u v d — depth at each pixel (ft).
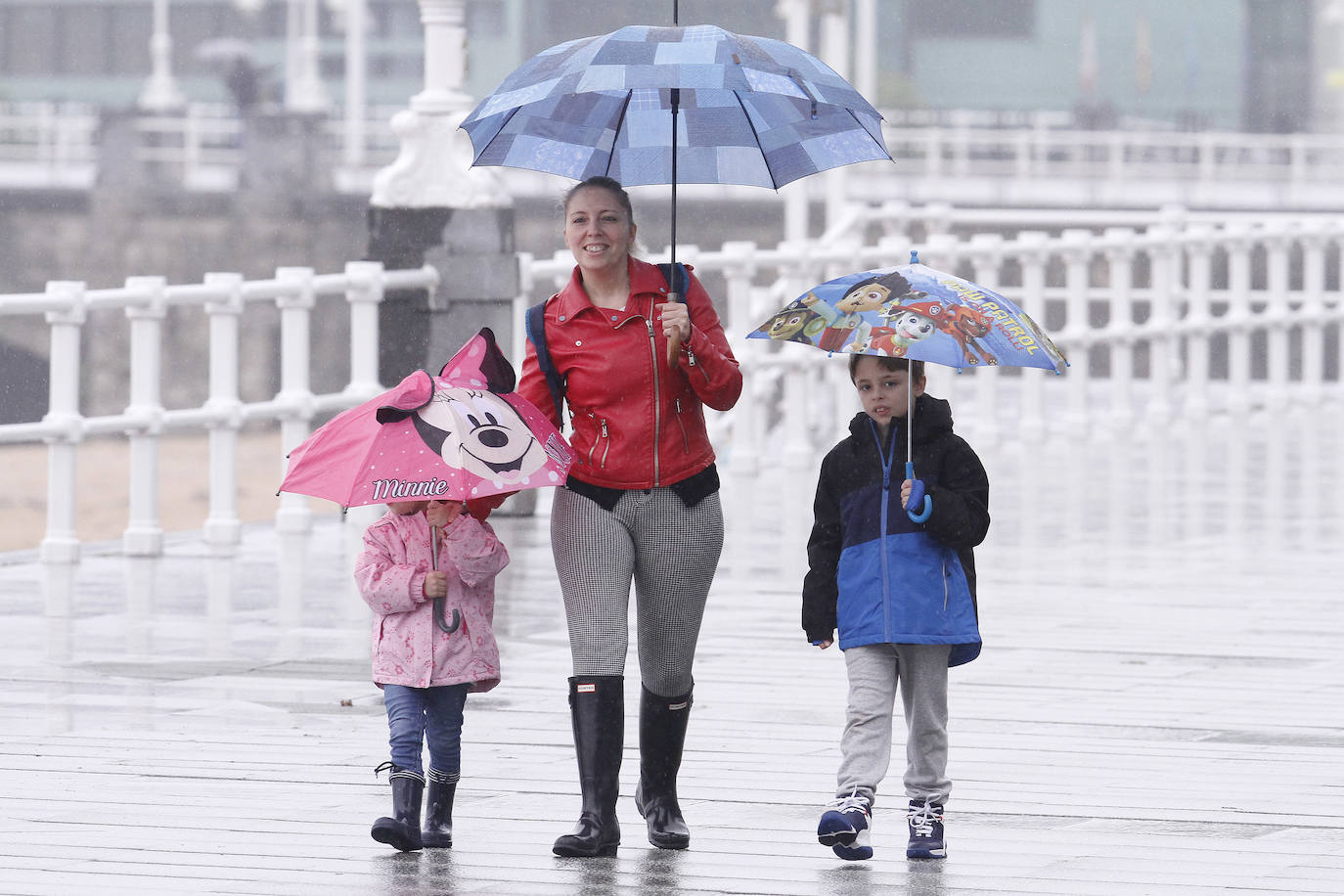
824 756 60.59
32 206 418.51
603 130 53.78
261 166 411.75
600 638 50.85
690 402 51.65
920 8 558.56
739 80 46.80
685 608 51.80
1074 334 155.22
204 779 57.16
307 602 89.25
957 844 50.83
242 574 97.55
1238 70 539.70
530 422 50.49
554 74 47.96
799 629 82.38
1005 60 555.69
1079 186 362.74
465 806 54.60
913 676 50.57
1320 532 111.96
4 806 53.83
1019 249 152.97
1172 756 60.59
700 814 53.98
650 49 47.55
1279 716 66.28
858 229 161.07
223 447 107.14
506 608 86.74
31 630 81.71
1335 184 369.91
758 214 363.35
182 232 412.98
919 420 50.42
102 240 416.26
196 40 610.24
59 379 100.48
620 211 50.90
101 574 97.55
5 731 63.10
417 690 50.60
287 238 409.28
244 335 409.28
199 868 48.24
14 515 369.91
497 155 54.34
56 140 451.53
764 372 145.07
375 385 113.09
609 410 51.16
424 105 115.85
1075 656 76.84
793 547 105.40
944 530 49.29
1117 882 47.32
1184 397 200.64
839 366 151.23
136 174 417.08
